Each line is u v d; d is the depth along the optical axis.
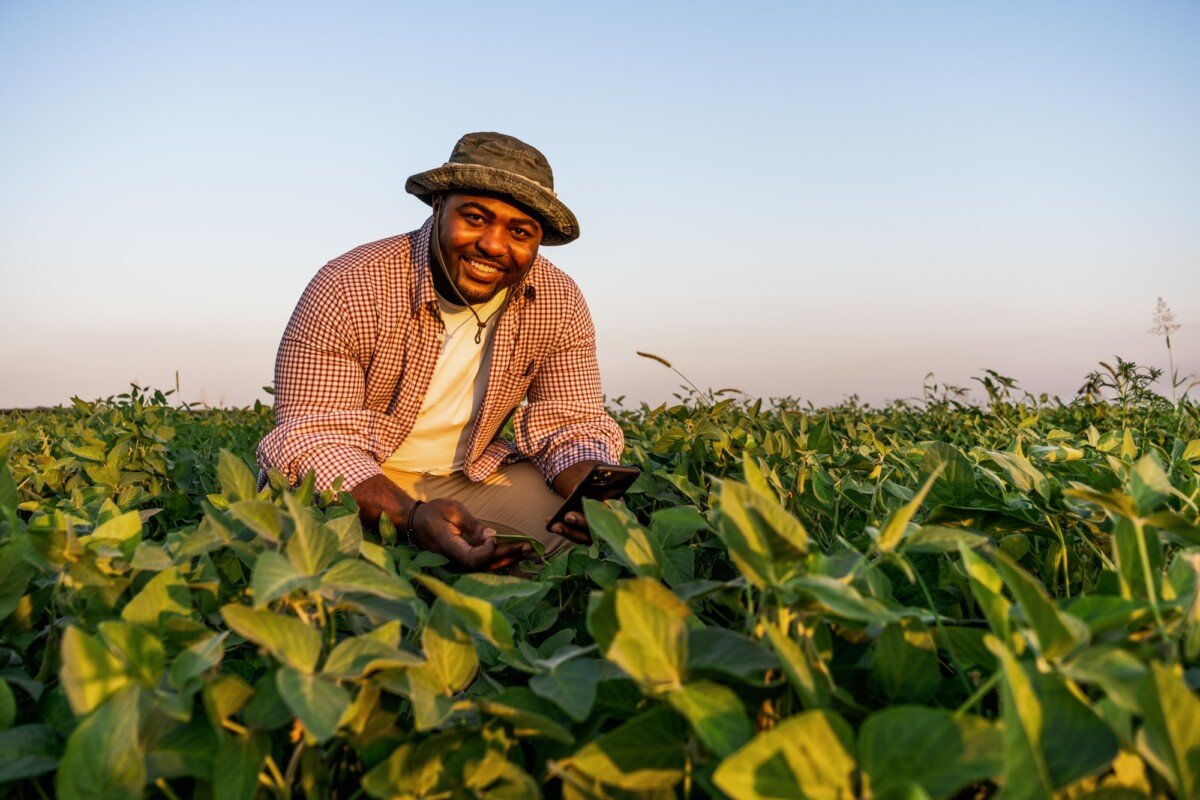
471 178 2.75
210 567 1.26
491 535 2.25
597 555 2.11
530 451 3.25
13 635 1.24
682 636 0.89
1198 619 0.89
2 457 1.35
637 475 2.51
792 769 0.76
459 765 0.94
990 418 4.22
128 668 0.93
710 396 3.70
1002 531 1.68
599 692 1.03
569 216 2.96
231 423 4.79
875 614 0.92
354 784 1.07
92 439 2.65
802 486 2.22
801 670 0.87
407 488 3.19
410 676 0.97
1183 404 3.53
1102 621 0.92
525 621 1.85
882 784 0.75
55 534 1.13
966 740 0.75
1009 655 0.75
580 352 3.32
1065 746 0.79
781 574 0.99
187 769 0.91
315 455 2.61
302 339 2.86
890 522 1.08
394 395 3.05
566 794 0.94
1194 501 1.53
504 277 2.93
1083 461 1.87
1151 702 0.74
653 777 0.91
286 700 0.85
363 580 1.04
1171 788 0.80
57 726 1.06
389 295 2.91
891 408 5.97
